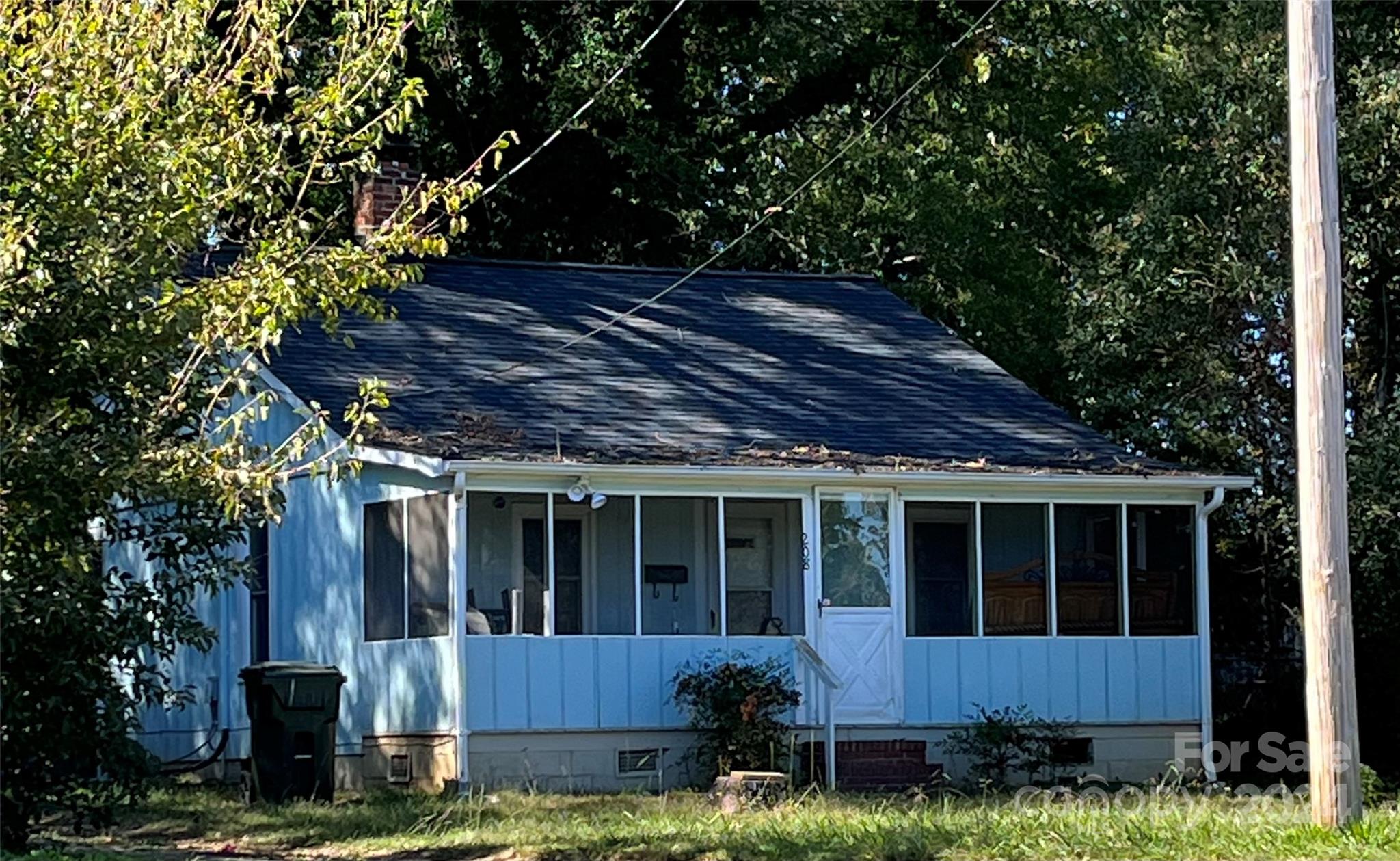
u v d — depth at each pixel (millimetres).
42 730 13453
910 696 20859
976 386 23594
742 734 19375
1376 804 17391
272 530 21812
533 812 16797
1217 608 27188
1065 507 21781
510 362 21891
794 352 23766
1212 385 26516
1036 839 13367
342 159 22250
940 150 33375
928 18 32781
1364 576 25250
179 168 13328
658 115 31875
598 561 19969
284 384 20234
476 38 31672
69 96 12984
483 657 19047
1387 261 26422
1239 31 27031
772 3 32250
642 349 22969
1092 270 28141
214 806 18078
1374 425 25703
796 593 20812
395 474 19844
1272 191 25812
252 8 14562
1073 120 32812
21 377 12922
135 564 21094
